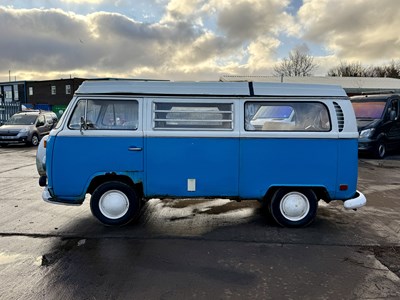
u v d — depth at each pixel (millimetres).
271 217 5570
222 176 5086
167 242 4652
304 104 5102
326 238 4812
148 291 3402
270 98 5059
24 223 5371
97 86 5047
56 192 5039
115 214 5203
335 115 5051
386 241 4715
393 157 13070
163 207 6277
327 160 5055
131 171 5051
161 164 5055
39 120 18250
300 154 5051
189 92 5031
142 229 5141
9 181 8586
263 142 5043
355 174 5090
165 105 5062
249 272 3807
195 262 4051
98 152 5008
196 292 3387
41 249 4398
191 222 5477
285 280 3631
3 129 16719
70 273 3766
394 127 13234
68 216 5730
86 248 4434
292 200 5191
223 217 5730
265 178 5090
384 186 8117
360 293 3377
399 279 3656
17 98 56438
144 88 5039
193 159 5059
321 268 3902
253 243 4629
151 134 5008
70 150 4996
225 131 5039
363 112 13273
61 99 52938
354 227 5266
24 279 3633
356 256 4227
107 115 5066
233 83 5121
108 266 3936
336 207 6332
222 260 4105
